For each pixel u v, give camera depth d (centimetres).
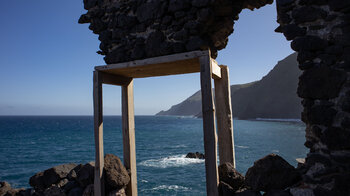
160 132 5662
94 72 483
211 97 367
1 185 644
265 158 373
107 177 475
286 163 359
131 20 455
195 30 386
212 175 360
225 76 511
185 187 1284
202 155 2202
